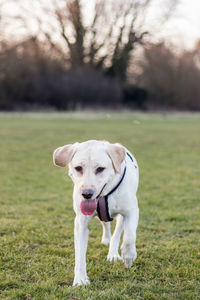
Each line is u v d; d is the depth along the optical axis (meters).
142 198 6.49
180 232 4.76
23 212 5.49
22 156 10.96
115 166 3.18
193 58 47.84
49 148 12.78
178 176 8.48
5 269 3.54
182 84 46.97
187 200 6.39
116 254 3.89
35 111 35.84
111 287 3.18
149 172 8.92
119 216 3.96
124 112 39.75
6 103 35.62
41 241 4.30
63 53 42.62
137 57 46.22
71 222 5.08
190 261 3.81
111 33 42.72
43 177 8.22
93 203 3.03
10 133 17.23
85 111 37.78
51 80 37.41
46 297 2.95
